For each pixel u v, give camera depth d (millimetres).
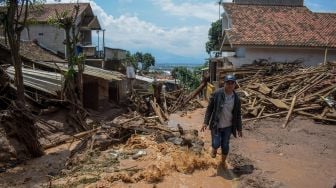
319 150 10266
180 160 8727
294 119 14383
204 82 25812
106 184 7680
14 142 10789
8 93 14469
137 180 7867
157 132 11797
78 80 17094
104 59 35500
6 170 9734
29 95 16438
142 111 22281
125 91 30906
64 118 15633
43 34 34500
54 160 10773
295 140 11508
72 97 16094
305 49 25719
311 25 27797
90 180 8039
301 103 15320
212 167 8641
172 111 21750
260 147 10664
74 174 8703
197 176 8094
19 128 11000
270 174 8102
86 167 9141
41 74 17859
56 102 16375
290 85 17719
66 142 13188
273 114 14953
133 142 11000
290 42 25266
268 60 25594
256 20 27812
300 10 29875
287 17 28719
